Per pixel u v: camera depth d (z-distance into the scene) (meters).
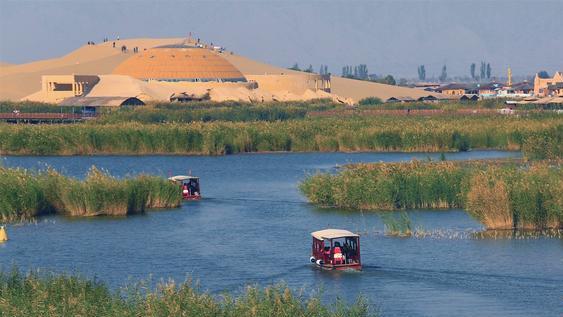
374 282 157.75
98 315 119.50
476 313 140.88
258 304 119.31
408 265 168.62
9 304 121.25
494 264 168.25
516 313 140.88
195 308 117.38
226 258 177.25
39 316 118.19
